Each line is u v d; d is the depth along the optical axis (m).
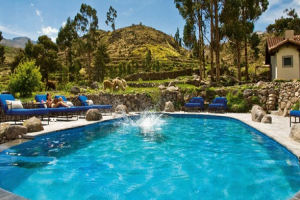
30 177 3.49
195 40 24.22
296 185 3.12
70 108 9.17
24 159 4.43
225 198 2.76
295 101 10.48
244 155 4.68
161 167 3.98
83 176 3.55
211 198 2.77
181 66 66.50
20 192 2.96
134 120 11.00
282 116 10.91
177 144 5.76
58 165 4.08
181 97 15.70
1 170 3.79
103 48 60.94
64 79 32.44
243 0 23.08
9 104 7.15
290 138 5.43
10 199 2.13
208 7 22.12
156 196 2.84
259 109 9.45
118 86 18.58
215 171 3.74
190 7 21.84
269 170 3.74
